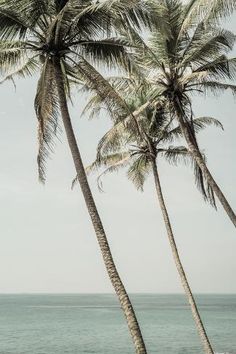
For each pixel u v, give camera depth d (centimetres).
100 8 1223
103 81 1288
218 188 1709
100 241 1245
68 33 1309
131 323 1181
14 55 1352
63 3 1342
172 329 6122
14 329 6131
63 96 1307
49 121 1283
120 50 1350
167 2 1744
